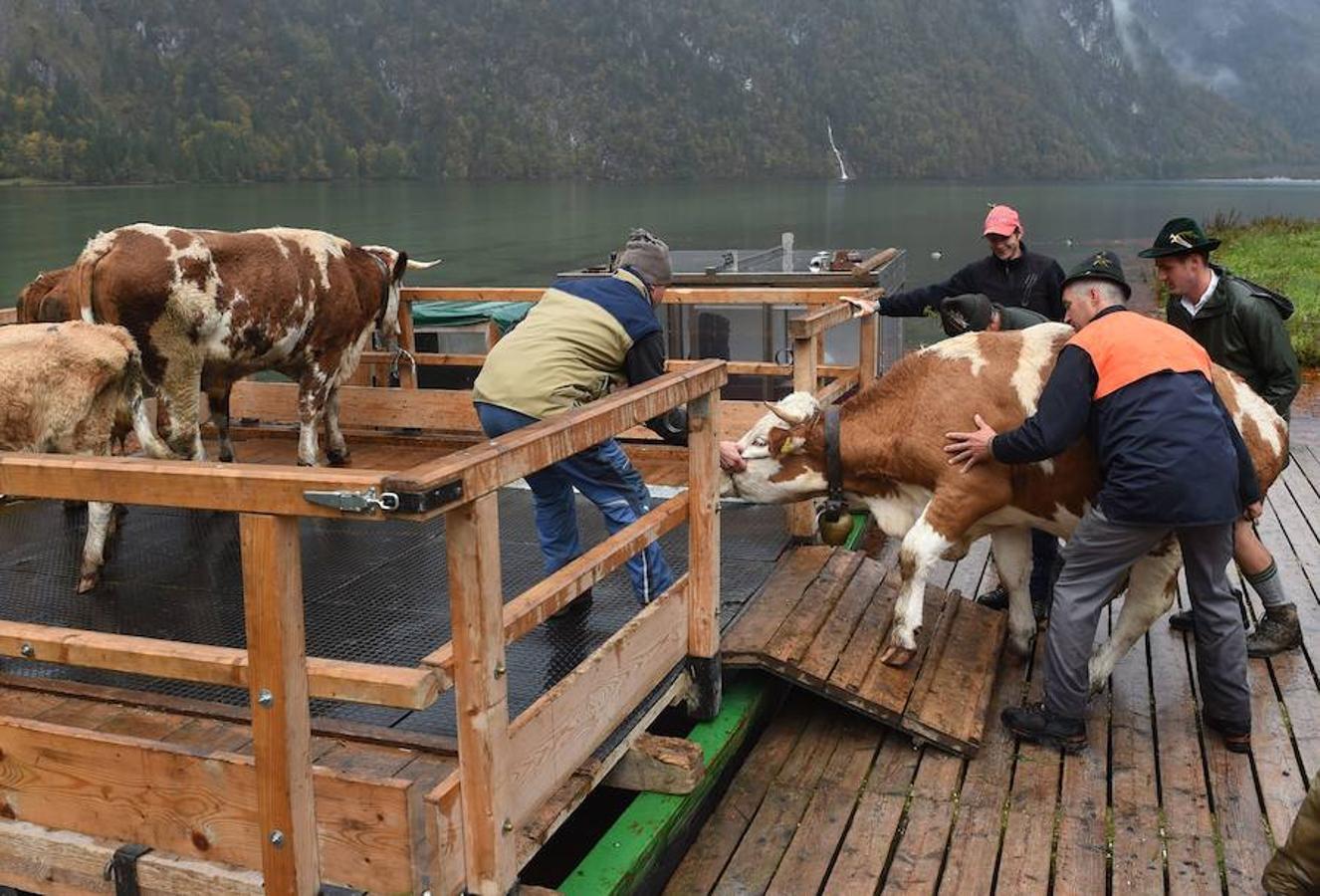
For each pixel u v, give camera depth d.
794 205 90.62
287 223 63.38
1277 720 4.63
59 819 3.00
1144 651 5.32
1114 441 4.05
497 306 8.91
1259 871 3.65
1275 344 4.92
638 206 87.81
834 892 3.58
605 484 4.39
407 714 3.77
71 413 5.03
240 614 4.79
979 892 3.57
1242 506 4.27
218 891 2.80
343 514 2.32
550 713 3.10
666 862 3.65
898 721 4.39
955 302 5.46
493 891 2.73
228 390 6.97
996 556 5.04
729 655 4.41
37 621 4.73
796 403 4.87
